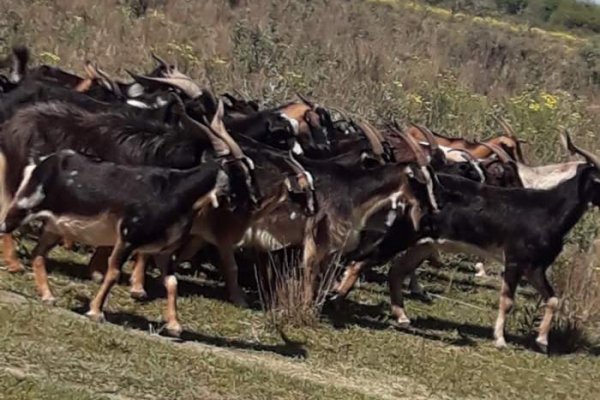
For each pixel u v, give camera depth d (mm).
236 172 9211
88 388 7398
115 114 10172
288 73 18828
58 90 11102
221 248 10422
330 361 9555
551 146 17469
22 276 9906
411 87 21359
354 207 10852
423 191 10914
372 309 11539
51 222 8875
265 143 11688
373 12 32000
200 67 19484
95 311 8922
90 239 8914
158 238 8828
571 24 51656
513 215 10977
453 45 29469
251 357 9109
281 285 10484
